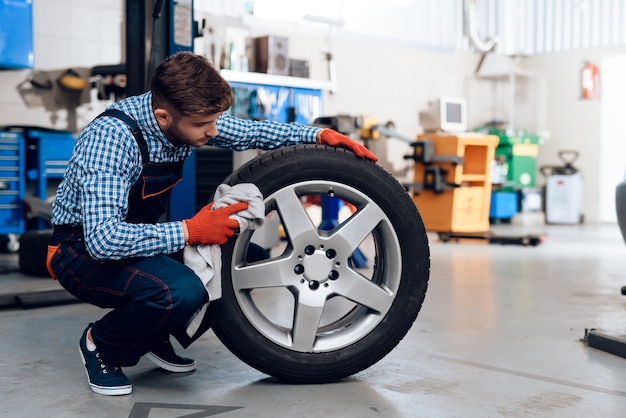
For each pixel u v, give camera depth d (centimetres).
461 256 511
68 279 177
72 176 171
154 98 167
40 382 193
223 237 174
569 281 388
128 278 170
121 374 184
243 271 186
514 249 560
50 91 550
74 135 565
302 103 576
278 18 684
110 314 176
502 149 813
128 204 175
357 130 541
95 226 163
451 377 199
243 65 621
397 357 221
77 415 165
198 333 189
